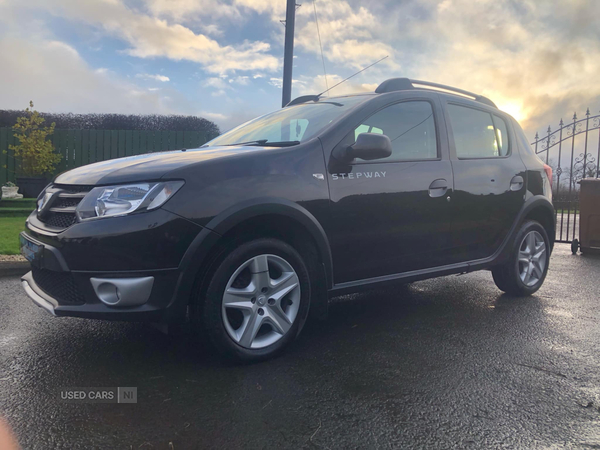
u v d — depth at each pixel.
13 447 1.92
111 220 2.44
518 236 4.30
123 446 1.95
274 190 2.78
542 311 4.03
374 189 3.22
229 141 3.84
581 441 2.04
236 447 1.96
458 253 3.85
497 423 2.18
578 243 7.46
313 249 3.04
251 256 2.72
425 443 2.01
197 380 2.57
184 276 2.51
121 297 2.43
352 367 2.78
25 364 2.75
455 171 3.74
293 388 2.50
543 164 4.70
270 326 2.95
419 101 3.71
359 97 3.61
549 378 2.67
